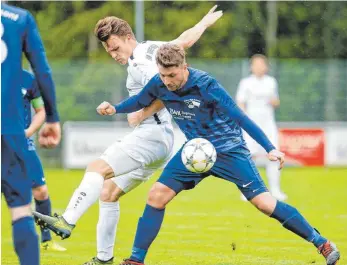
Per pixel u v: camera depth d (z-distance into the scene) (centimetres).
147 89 1416
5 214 2469
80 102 4500
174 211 2548
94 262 1558
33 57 1175
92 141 4266
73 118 4484
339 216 2425
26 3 5894
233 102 1383
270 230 2128
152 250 1823
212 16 1652
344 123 4322
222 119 1409
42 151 4331
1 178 1148
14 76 1152
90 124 4272
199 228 2172
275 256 1744
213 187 3328
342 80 4569
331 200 2864
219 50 5703
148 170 1530
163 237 2016
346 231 2112
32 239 1161
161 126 1503
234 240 1964
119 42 1494
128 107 1441
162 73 1342
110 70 4522
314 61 5241
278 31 5681
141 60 1475
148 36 5762
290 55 5662
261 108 2948
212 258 1722
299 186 3372
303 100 4569
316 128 4250
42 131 1275
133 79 1503
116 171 1469
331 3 5634
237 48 5694
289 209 1427
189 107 1395
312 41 5672
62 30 5888
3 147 1144
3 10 1151
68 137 4253
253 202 1434
